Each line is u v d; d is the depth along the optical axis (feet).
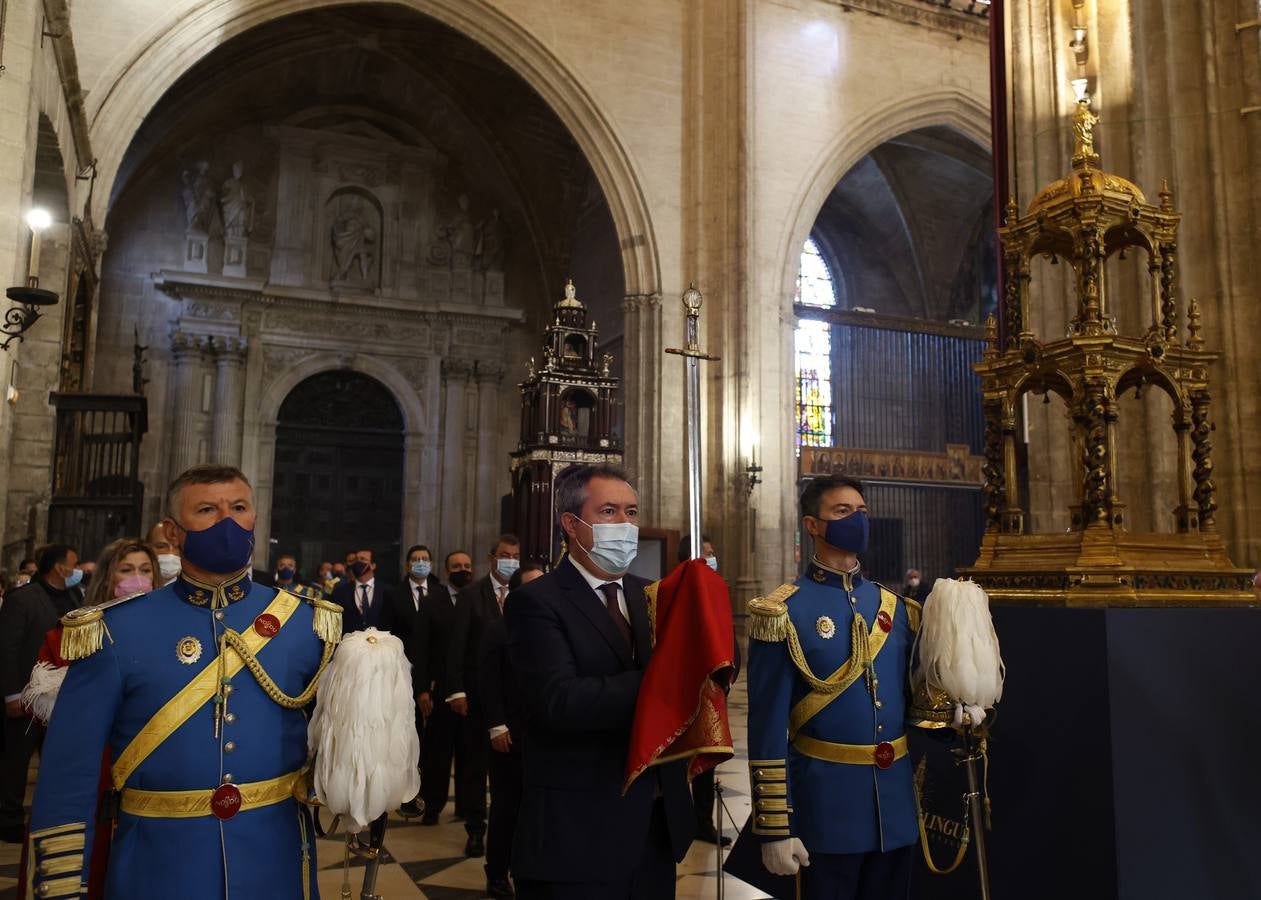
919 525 74.28
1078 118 14.16
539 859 8.41
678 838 8.78
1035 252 15.03
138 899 6.95
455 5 60.95
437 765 21.68
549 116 81.05
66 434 43.50
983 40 75.05
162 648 7.43
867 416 76.64
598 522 9.02
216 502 7.66
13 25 27.86
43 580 20.01
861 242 93.25
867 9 71.00
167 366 75.15
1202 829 11.25
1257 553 20.27
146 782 7.22
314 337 78.79
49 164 38.99
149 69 53.26
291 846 7.58
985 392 14.82
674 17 66.85
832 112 68.69
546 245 88.43
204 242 76.33
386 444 81.15
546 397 46.93
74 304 46.16
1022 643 12.28
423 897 16.31
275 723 7.63
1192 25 22.44
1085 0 24.06
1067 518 23.72
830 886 9.72
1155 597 12.02
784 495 62.44
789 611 10.11
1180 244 21.91
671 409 61.62
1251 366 20.92
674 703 8.05
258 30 70.49
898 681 10.23
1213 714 11.58
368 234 81.87
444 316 82.33
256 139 80.74
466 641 19.65
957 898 12.72
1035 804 11.79
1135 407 22.15
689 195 64.69
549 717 8.32
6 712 18.30
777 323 64.44
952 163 84.94
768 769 9.45
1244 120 21.59
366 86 81.82
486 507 82.07
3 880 16.58
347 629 24.04
